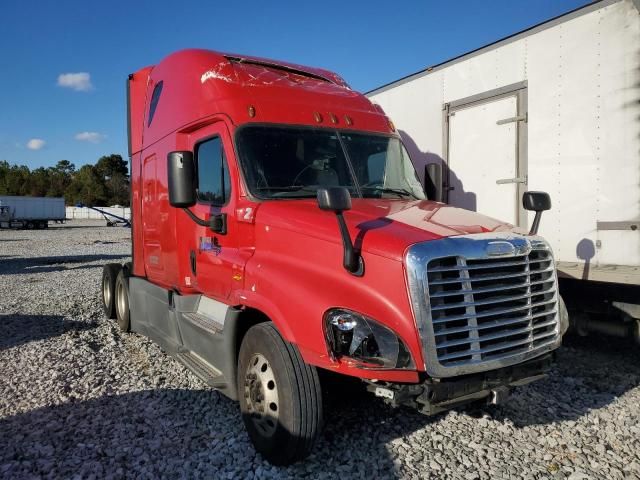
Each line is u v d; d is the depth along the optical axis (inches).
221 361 179.0
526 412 189.6
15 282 558.3
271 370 150.2
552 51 225.0
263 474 147.4
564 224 221.8
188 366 197.9
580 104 215.3
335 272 142.4
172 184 177.9
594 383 219.1
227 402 200.5
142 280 277.6
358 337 131.0
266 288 153.3
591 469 151.6
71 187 3932.1
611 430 175.6
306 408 142.4
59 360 256.1
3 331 319.3
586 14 212.7
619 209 203.6
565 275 212.2
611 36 205.2
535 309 152.4
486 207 255.8
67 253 952.3
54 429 179.6
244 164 178.5
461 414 185.9
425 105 289.6
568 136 219.9
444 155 277.4
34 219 2148.1
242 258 171.2
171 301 232.7
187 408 196.4
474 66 260.7
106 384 222.4
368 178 198.4
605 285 220.2
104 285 356.2
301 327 138.5
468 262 135.6
